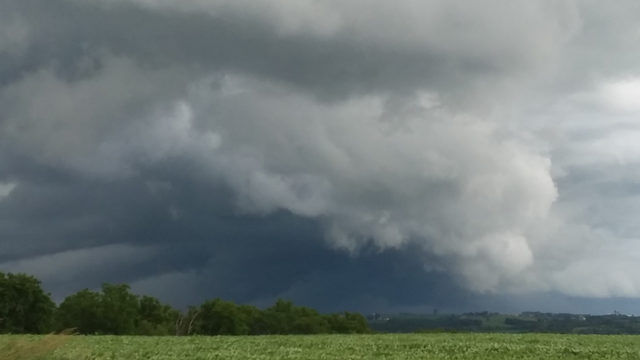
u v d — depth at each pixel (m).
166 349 35.28
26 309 97.81
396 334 56.03
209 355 32.06
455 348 38.81
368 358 31.92
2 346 20.22
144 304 121.56
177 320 117.19
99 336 49.41
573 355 36.12
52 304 100.88
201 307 120.94
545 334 55.66
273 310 143.50
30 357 20.53
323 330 143.62
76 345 33.62
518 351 37.47
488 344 41.44
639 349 39.31
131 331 111.00
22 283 97.12
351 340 44.75
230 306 120.50
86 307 108.56
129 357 30.41
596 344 43.00
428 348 38.50
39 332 99.19
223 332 119.31
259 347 37.78
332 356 32.75
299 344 40.66
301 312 146.00
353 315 149.75
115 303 110.62
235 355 32.34
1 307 94.81
